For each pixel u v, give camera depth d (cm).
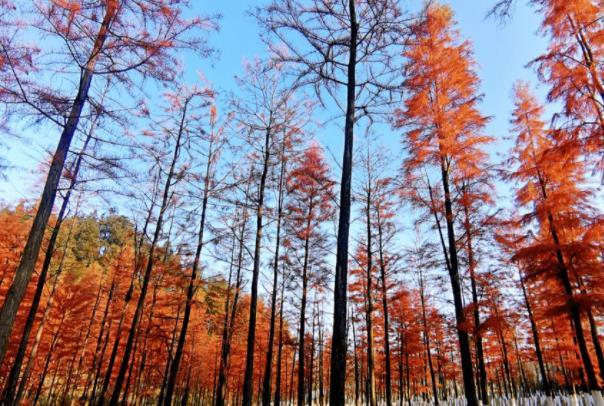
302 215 1523
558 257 1107
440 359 2497
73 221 1653
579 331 1051
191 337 2361
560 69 891
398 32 749
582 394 1617
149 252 1350
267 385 1331
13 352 1778
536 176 1258
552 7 877
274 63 792
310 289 1631
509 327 995
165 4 710
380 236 1630
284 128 1385
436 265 1180
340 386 557
